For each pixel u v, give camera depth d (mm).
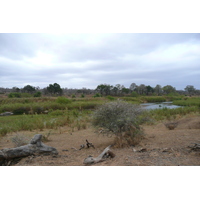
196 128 9484
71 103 33594
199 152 4684
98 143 7473
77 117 16562
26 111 26703
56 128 11633
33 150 5473
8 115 23781
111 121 6215
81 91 100125
